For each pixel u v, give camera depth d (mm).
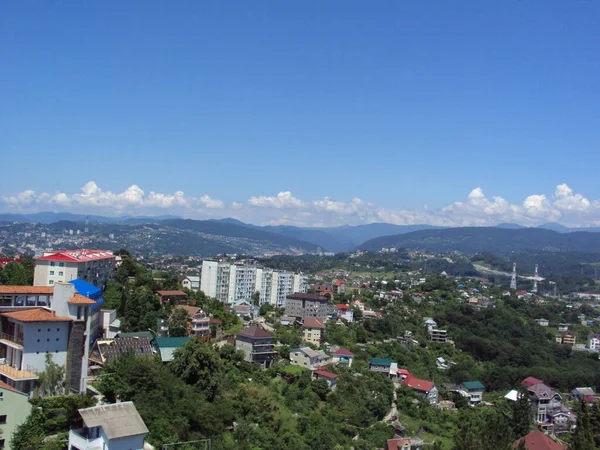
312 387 115312
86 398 70500
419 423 124188
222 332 143000
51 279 121188
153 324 122500
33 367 73312
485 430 102125
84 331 77688
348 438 103438
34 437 64312
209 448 75125
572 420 145125
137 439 63250
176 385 85562
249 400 92500
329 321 194500
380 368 151375
